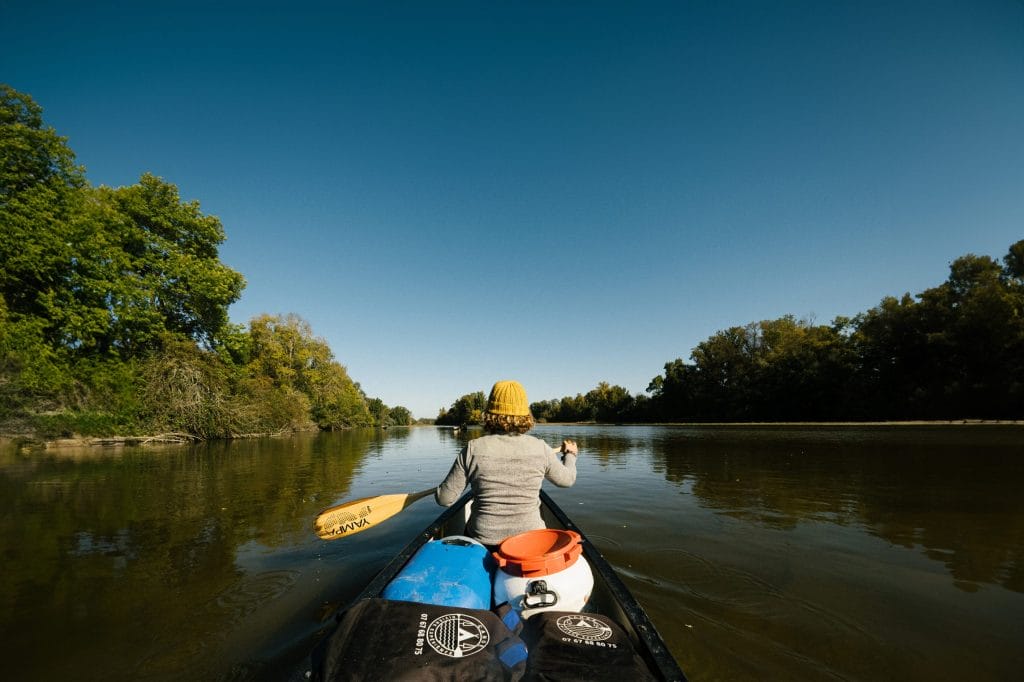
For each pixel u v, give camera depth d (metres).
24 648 2.14
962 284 28.23
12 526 4.41
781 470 8.20
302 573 3.08
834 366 33.81
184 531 4.18
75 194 16.12
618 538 3.83
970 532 3.98
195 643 2.17
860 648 2.10
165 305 19.16
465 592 1.49
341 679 1.09
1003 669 1.93
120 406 15.39
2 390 12.92
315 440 20.78
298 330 35.09
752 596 2.67
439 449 14.99
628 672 1.18
